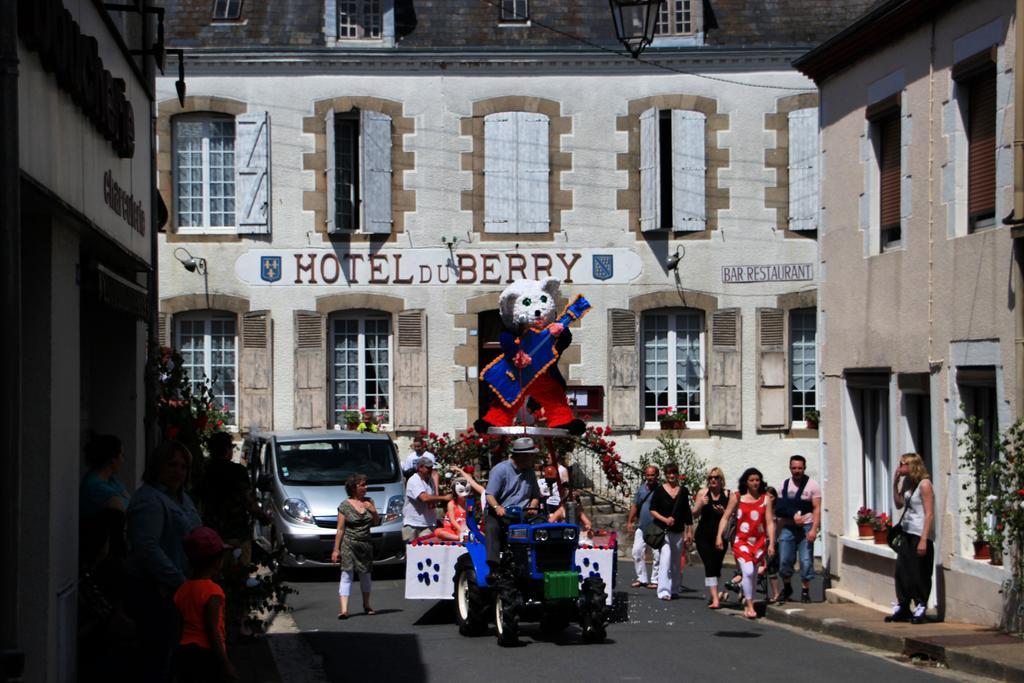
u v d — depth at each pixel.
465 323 25.09
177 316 25.03
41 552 8.50
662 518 17.16
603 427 25.00
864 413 17.03
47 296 8.69
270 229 24.97
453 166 25.16
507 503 13.12
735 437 25.08
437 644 12.91
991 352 13.31
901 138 15.62
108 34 11.22
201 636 7.61
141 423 13.66
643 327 25.39
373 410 25.22
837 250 17.56
